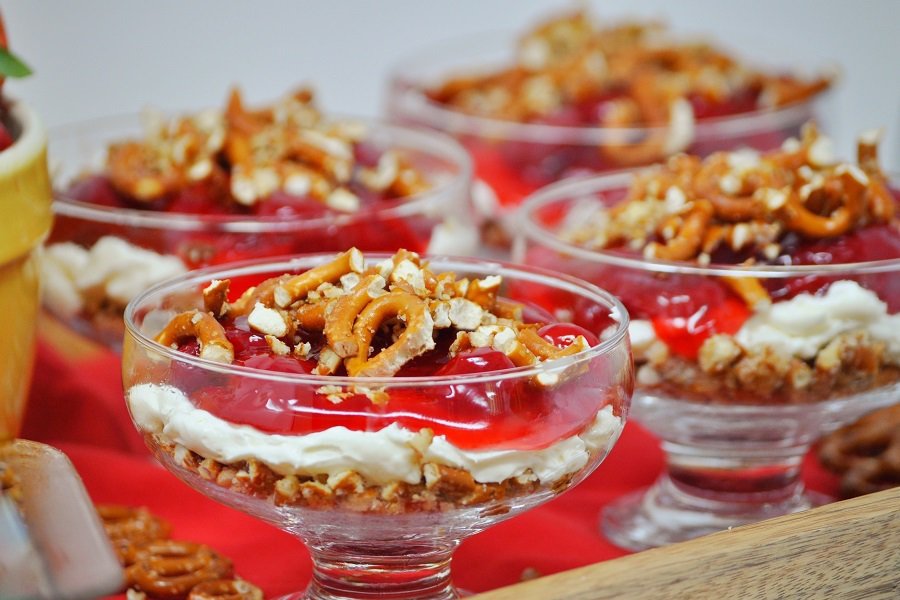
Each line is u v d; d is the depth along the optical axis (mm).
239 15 934
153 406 525
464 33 1076
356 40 1009
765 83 913
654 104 852
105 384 697
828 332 584
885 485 635
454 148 730
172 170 670
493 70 1021
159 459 536
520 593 513
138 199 663
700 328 584
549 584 516
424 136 750
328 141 700
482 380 510
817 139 642
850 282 583
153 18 896
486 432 510
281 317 539
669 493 638
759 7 1193
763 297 580
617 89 879
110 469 630
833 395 593
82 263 638
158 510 624
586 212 677
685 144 806
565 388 521
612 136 807
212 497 531
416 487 513
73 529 509
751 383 587
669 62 918
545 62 939
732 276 583
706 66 915
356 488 511
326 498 513
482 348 527
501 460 515
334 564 550
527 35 999
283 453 510
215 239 634
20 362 561
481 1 1083
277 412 509
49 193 565
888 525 543
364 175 706
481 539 608
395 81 919
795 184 624
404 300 530
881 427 656
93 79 884
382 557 544
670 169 652
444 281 550
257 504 522
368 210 649
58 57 869
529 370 515
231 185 664
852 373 588
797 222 603
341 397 507
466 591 576
